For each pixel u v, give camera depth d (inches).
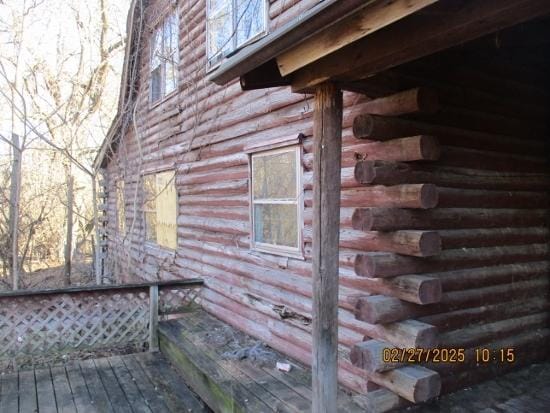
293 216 164.9
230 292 205.6
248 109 191.2
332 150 99.3
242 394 131.3
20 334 196.5
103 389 168.9
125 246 371.9
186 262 259.9
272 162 176.9
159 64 303.9
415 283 103.9
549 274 151.6
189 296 233.0
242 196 198.8
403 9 67.7
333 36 82.4
